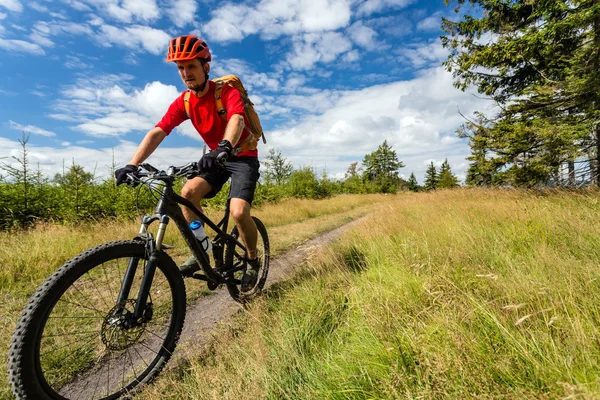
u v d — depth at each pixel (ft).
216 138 9.00
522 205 16.74
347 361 5.72
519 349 4.83
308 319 7.60
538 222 12.73
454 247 11.28
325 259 12.78
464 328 5.49
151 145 8.18
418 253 11.25
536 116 31.09
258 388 5.28
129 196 27.99
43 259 14.55
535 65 30.83
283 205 47.57
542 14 27.14
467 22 32.48
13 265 13.67
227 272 9.14
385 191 167.73
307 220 38.55
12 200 23.34
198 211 8.29
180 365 6.84
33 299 4.77
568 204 18.92
